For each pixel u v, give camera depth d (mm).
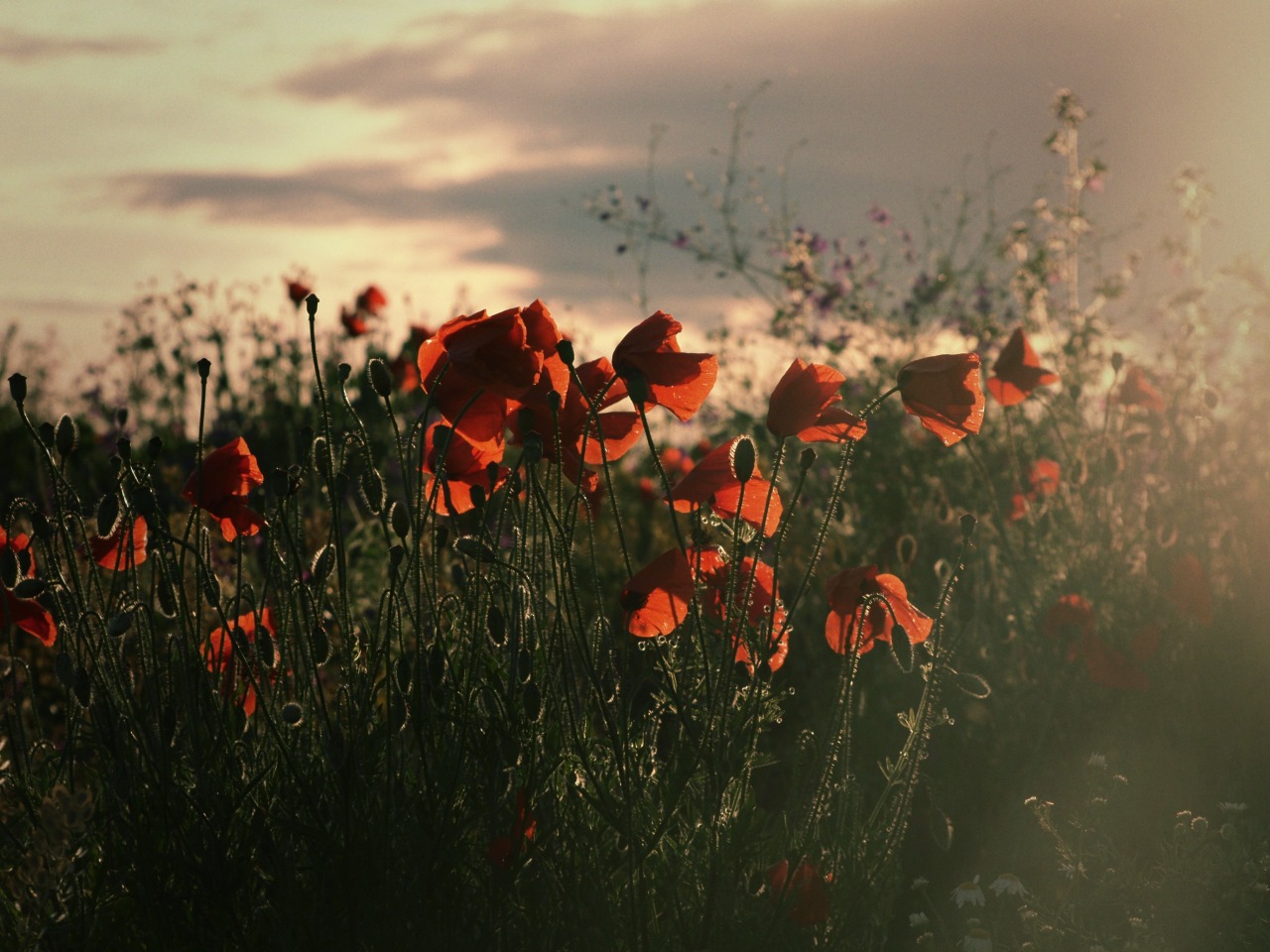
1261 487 4242
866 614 2461
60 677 2213
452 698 2254
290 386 7449
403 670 2186
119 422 2471
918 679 3730
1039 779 3439
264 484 2482
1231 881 2695
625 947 2141
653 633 2244
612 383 2201
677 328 2141
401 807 2168
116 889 2258
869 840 2340
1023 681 3678
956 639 2359
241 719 2439
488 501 2309
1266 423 4691
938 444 5152
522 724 2148
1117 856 2854
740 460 2080
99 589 2459
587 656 2098
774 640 2252
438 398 2230
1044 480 4105
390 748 2109
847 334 6074
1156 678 3770
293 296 7789
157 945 2174
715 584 2379
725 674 2178
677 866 2139
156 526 2266
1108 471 3865
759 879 2246
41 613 2514
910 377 2240
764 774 3566
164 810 2174
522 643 2197
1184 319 5773
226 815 2168
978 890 2746
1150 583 3975
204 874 2123
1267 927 2592
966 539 2311
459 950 2074
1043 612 3734
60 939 2104
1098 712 3652
